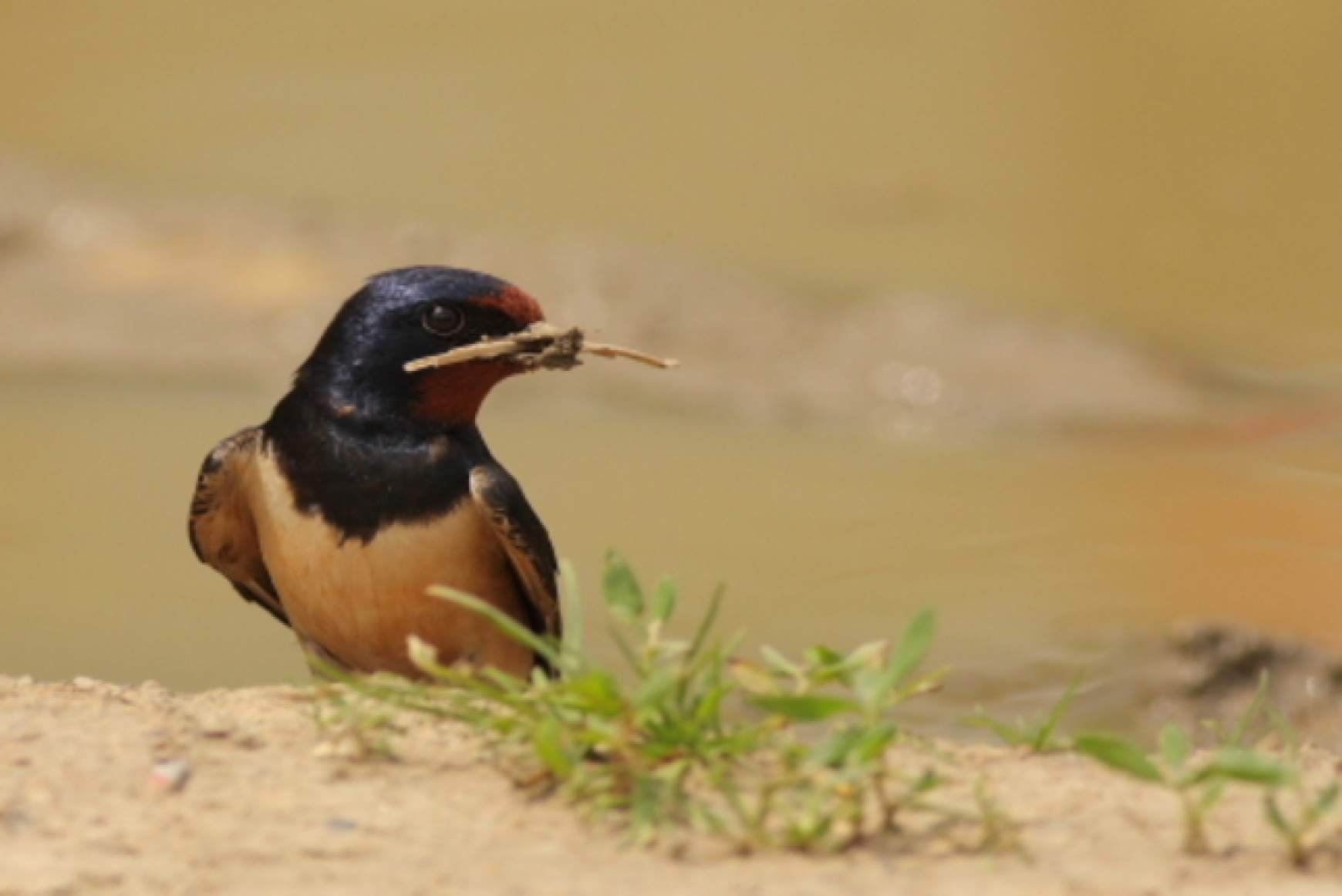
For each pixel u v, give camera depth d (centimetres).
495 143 2764
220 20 3459
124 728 622
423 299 771
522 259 2134
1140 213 2461
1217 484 1541
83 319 1964
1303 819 545
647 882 518
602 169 2647
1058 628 1142
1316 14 3262
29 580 1292
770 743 588
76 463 1584
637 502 1509
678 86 3080
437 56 3247
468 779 588
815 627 1188
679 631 1185
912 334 1952
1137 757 554
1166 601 1198
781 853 538
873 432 1767
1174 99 2953
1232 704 1038
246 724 636
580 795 567
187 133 2767
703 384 1856
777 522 1451
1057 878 521
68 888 519
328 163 2630
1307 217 2447
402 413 774
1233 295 2153
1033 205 2491
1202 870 528
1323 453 1648
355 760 600
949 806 575
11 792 573
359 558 769
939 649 1116
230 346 1933
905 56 3203
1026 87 3033
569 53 3259
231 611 1252
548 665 822
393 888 516
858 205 2472
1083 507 1490
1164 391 1828
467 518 772
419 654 596
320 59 3219
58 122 2806
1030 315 2009
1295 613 1166
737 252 2262
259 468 789
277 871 528
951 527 1421
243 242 2164
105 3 3531
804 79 3103
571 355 778
